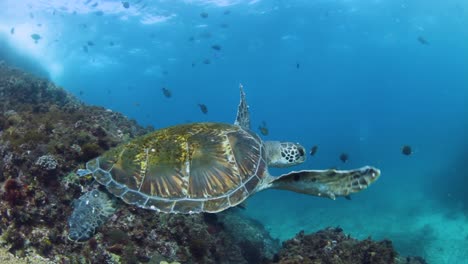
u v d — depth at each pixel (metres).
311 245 8.62
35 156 7.91
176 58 57.72
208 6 39.41
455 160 37.66
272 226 24.50
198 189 5.86
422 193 29.34
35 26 37.75
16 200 6.79
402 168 44.25
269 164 7.59
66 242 6.62
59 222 6.99
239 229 12.20
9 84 16.52
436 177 33.69
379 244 8.19
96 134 9.88
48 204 7.05
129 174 6.13
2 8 34.62
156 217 7.70
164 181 5.94
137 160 6.27
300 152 7.97
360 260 7.85
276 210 29.14
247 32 49.31
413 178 35.81
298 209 28.75
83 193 7.59
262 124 16.48
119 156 6.46
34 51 39.06
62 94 17.94
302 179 5.80
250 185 6.10
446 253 17.55
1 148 8.38
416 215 23.70
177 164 6.10
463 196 25.61
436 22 50.75
